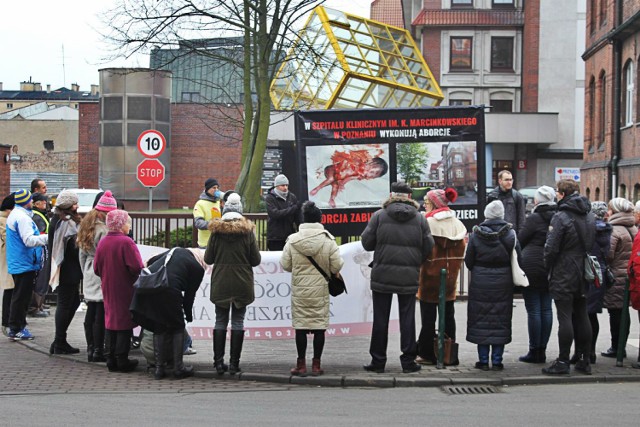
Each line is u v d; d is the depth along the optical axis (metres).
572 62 51.25
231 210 10.25
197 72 55.41
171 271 9.94
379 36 33.56
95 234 10.70
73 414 8.11
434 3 52.47
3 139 60.62
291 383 9.88
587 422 7.82
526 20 51.94
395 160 16.09
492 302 10.20
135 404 8.62
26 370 10.52
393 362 10.94
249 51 22.39
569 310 9.99
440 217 10.47
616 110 32.44
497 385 9.73
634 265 10.43
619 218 11.01
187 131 55.19
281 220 14.08
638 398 8.96
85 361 11.10
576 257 9.91
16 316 12.54
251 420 7.89
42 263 12.96
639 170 29.64
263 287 11.45
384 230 10.06
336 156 16.03
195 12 21.75
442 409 8.42
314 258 9.88
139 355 11.59
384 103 32.31
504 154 51.41
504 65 52.72
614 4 32.44
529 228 10.60
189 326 11.52
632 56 31.06
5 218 13.09
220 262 10.04
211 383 9.88
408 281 10.04
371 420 7.90
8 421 7.79
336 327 11.40
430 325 10.70
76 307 11.78
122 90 51.34
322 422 7.81
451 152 16.14
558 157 51.28
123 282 10.34
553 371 10.01
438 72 52.66
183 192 55.53
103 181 51.88
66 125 60.56
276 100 33.25
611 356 11.34
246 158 22.48
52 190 60.59
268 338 11.49
